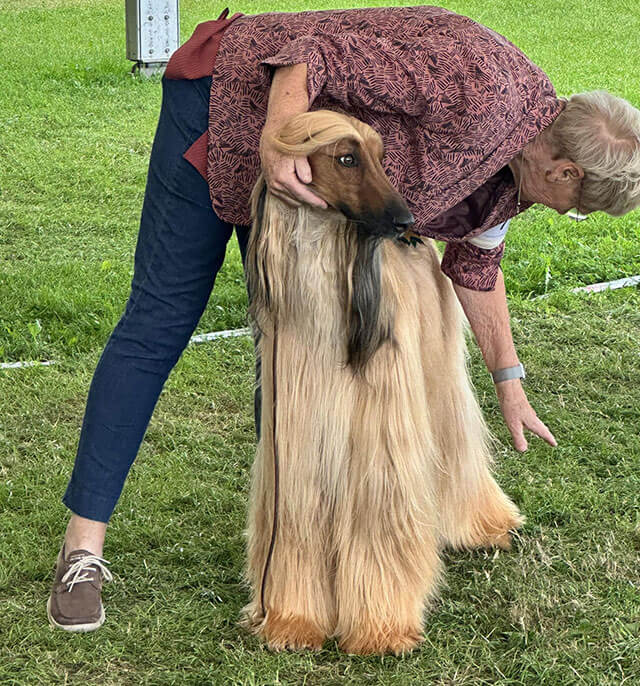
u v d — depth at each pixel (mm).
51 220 7562
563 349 5535
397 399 2982
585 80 13305
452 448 3496
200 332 5691
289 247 2814
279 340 2953
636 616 3320
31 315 5773
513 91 2828
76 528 3348
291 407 2979
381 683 3014
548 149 2971
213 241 3184
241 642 3211
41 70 12797
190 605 3396
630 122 2889
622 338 5652
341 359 2930
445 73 2760
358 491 3039
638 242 7254
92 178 8602
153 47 12516
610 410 4832
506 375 3539
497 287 3445
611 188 2934
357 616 3150
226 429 4684
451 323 3414
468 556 3701
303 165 2582
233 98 2932
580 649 3168
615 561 3623
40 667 3068
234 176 3000
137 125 10445
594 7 19500
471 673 3086
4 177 8555
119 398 3271
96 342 5504
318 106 2789
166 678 3037
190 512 3959
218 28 3012
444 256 3422
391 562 3125
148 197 3189
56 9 18344
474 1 19781
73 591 3264
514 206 3174
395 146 2838
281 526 3119
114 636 3229
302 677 3057
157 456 4375
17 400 4820
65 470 4234
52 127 10250
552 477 4238
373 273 2832
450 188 2906
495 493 3824
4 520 3854
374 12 2963
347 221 2787
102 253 6953
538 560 3662
